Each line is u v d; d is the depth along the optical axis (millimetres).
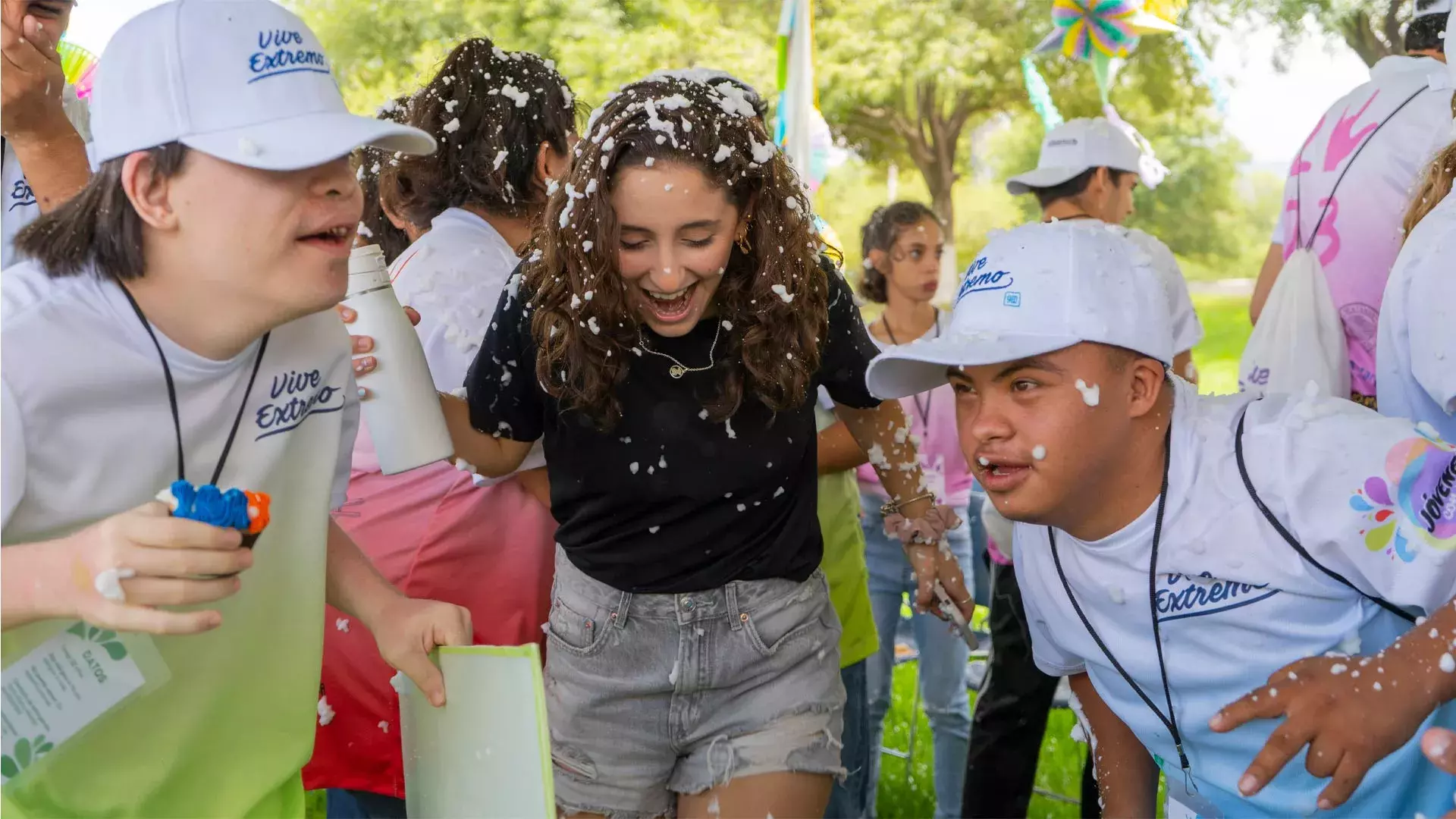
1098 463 1812
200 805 1757
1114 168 3959
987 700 3246
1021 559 2154
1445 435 2029
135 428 1528
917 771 4188
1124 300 1801
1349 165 3348
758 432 2119
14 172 2363
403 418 2041
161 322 1521
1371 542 1722
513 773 1692
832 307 2277
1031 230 1894
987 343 1771
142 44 1435
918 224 4293
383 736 2500
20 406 1398
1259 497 1793
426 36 12820
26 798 1534
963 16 15750
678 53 13438
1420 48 3387
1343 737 1544
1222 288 19609
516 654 1655
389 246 3020
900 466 2525
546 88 2652
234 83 1442
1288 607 1818
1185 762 2045
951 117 16719
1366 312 3340
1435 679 1583
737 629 2170
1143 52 15055
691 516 2148
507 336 2152
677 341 2072
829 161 4543
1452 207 1973
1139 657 1970
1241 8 14195
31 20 2127
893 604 3674
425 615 1877
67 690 1476
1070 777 3953
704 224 1899
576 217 1925
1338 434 1777
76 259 1471
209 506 1383
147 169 1430
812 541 2270
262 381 1672
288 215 1465
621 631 2191
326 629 2461
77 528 1526
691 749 2256
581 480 2164
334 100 1544
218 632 1707
